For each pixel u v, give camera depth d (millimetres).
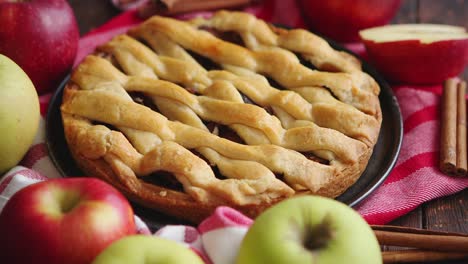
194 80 836
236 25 886
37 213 676
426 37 889
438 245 733
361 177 801
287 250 642
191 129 787
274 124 792
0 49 855
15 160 807
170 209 760
